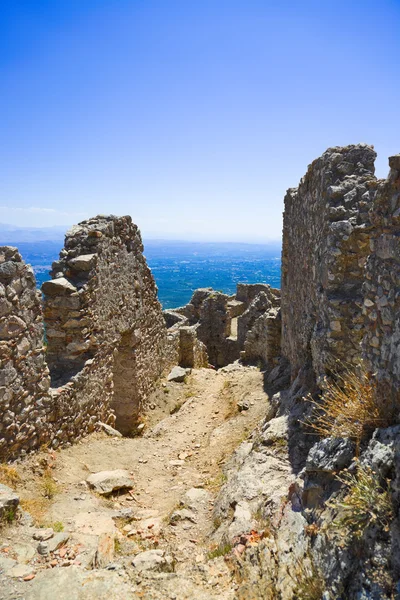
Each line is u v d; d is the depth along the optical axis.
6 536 4.78
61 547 4.71
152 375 13.02
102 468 7.64
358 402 4.34
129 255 11.36
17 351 6.39
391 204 4.14
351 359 6.33
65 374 8.60
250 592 3.86
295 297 10.43
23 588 3.95
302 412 7.04
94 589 3.96
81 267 8.86
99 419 9.58
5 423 6.16
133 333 11.41
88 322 8.88
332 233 6.55
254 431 8.43
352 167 6.93
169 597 3.92
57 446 7.62
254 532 4.85
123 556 4.89
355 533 3.32
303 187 9.27
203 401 12.21
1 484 5.55
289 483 5.67
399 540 3.04
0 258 6.12
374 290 4.42
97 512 5.94
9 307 6.18
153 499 6.93
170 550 5.24
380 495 3.31
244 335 21.95
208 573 4.34
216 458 8.30
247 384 12.30
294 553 3.98
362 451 4.05
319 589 3.37
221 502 6.03
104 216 10.31
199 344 18.41
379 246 4.34
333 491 4.10
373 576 3.04
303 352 8.86
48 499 6.04
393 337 3.97
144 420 11.48
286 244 12.04
